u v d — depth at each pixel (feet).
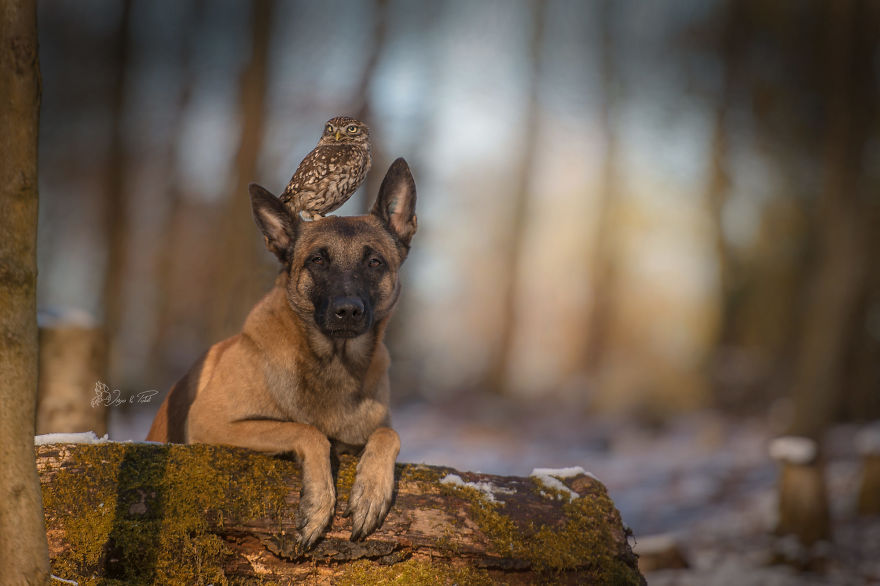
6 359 10.04
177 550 12.94
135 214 71.56
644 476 50.24
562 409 78.07
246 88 50.34
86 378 21.95
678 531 38.19
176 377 63.10
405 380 77.82
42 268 75.05
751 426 62.90
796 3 74.33
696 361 76.54
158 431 17.54
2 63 9.96
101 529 12.75
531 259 95.96
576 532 14.38
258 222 15.72
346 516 13.53
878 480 38.70
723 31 82.17
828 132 43.47
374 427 15.65
